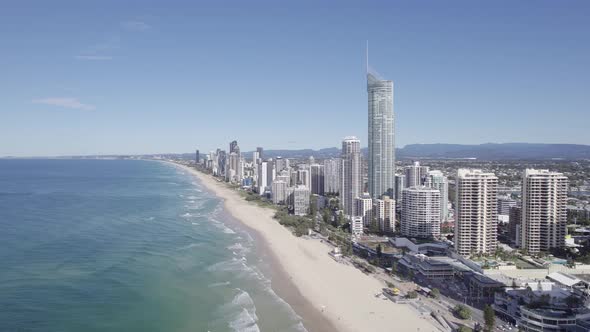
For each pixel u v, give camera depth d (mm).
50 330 128000
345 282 187750
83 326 131750
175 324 136750
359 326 143250
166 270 189750
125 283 170500
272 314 148125
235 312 148125
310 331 137125
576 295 158000
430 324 147000
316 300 164000
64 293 156875
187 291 165625
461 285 193375
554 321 136250
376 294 174750
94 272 181750
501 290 174875
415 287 186875
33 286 162125
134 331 130500
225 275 186875
